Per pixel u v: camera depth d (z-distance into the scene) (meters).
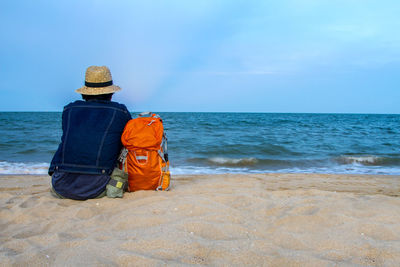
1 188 4.50
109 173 3.25
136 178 3.47
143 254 2.02
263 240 2.25
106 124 3.25
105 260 1.93
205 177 5.84
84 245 2.14
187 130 19.42
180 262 1.91
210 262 1.93
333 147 12.09
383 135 17.69
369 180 5.86
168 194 3.49
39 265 1.88
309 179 5.88
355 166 8.59
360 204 3.11
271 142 13.09
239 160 8.76
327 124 30.22
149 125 3.46
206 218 2.67
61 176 3.18
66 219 2.70
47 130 17.64
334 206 3.02
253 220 2.70
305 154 10.35
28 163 7.79
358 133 18.95
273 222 2.66
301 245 2.21
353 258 2.02
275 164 8.61
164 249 2.08
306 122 34.28
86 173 3.16
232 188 4.05
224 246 2.13
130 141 3.35
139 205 3.05
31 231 2.47
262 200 3.31
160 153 3.55
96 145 3.18
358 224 2.55
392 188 5.02
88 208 2.93
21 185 4.78
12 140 12.16
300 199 3.40
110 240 2.23
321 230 2.47
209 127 22.44
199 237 2.28
